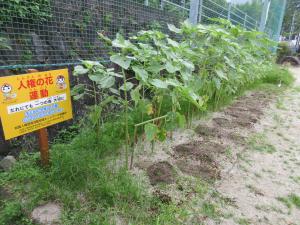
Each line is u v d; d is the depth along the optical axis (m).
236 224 1.96
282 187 2.44
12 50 2.81
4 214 1.92
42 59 3.13
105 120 3.38
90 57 3.72
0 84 1.92
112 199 2.04
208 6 6.07
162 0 4.93
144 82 2.27
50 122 2.33
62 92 2.39
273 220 2.03
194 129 3.53
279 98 5.68
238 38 4.17
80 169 2.21
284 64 13.63
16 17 2.86
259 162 2.86
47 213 1.96
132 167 2.54
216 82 3.57
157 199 2.12
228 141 3.28
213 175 2.52
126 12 4.45
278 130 3.80
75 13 3.59
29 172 2.25
